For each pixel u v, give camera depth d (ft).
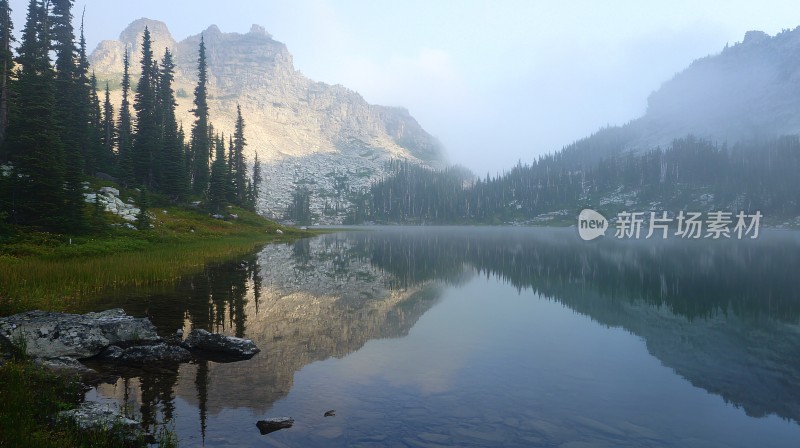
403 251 220.02
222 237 202.69
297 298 79.36
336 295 85.15
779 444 26.84
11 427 24.23
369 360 43.75
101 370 38.47
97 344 41.98
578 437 27.48
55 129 137.59
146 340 45.29
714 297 85.51
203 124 282.36
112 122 238.48
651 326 61.46
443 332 56.65
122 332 44.98
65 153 125.80
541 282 108.37
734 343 51.96
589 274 123.75
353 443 25.79
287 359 43.32
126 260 98.22
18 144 121.39
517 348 49.26
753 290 93.20
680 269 133.49
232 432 26.84
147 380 36.32
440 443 26.07
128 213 161.68
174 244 149.69
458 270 136.15
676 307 75.97
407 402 32.68
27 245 97.45
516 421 29.66
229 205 298.76
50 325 41.78
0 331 39.22
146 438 25.53
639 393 35.50
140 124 222.07
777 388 36.81
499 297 86.74
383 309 72.33
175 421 28.35
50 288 66.85
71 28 191.11
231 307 67.51
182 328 53.52
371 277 116.16
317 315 65.67
